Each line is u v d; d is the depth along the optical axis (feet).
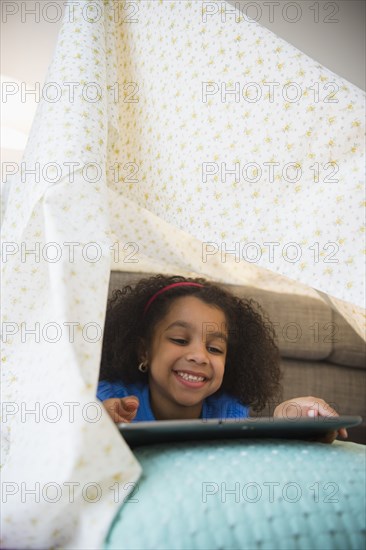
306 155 2.95
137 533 1.90
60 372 2.13
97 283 2.37
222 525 1.93
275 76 3.02
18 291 2.70
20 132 6.39
